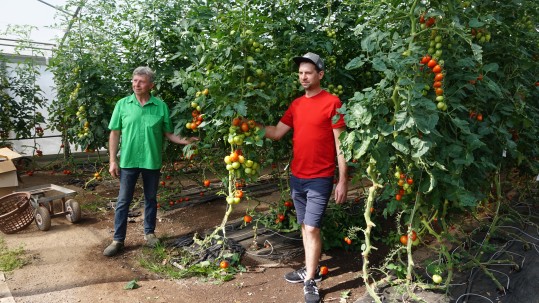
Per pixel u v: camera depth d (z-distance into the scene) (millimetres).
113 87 5020
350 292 2793
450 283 2760
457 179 2355
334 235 3539
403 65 2174
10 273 3066
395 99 2260
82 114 5031
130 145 3426
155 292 2842
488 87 2648
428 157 2424
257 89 2848
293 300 2738
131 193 3541
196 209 4797
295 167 2797
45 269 3160
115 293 2811
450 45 2498
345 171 2615
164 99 4590
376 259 3332
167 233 4020
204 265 3176
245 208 4809
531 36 3094
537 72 3496
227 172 4297
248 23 2965
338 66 3984
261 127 2859
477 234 3564
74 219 4238
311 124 2650
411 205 2646
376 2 2764
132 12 4590
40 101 6957
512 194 4672
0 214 4062
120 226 3512
